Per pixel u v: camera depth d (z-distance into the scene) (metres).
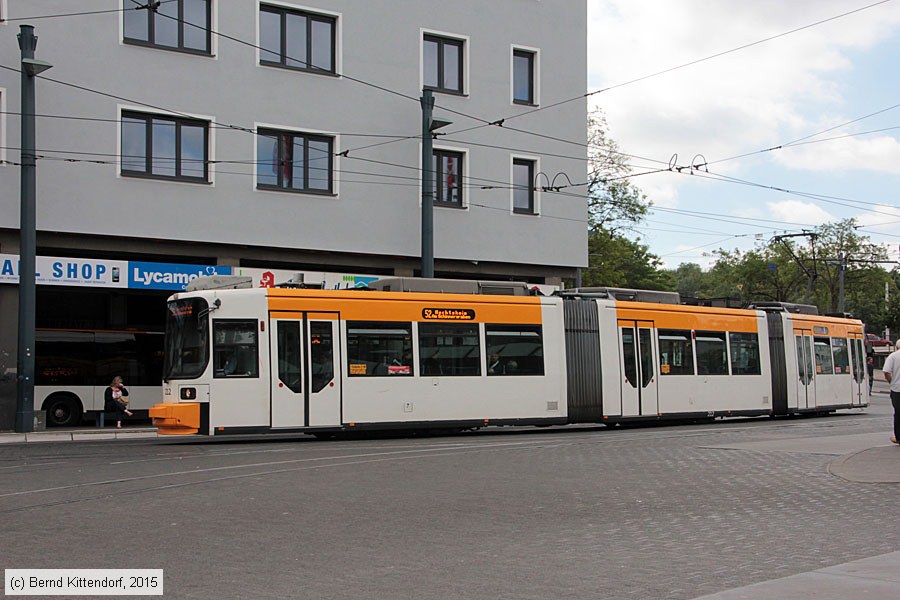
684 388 26.00
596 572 7.57
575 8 34.47
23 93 23.31
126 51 26.41
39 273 25.02
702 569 7.66
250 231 28.03
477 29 32.25
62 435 23.00
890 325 76.25
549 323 23.53
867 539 8.95
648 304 25.53
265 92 28.38
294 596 6.78
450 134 31.55
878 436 19.56
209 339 19.77
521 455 16.83
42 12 25.36
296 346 20.38
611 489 12.48
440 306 22.06
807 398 29.75
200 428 19.59
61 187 25.47
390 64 30.53
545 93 33.66
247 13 28.14
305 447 18.77
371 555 8.29
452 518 10.27
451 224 31.47
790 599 6.45
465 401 22.09
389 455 16.94
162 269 26.81
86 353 27.58
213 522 9.98
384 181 30.34
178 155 27.20
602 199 55.00
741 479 13.38
